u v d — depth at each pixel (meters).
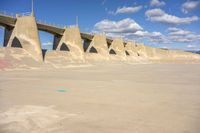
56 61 70.56
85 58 87.94
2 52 57.09
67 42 86.31
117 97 19.95
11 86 26.44
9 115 13.74
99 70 59.38
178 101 18.27
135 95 21.08
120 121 12.52
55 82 30.98
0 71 47.00
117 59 110.38
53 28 80.31
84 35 96.75
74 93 22.05
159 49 185.25
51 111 14.80
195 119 12.97
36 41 66.25
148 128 11.30
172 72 55.16
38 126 11.65
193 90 24.56
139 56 142.62
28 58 61.97
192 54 194.12
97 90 24.16
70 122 12.33
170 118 13.17
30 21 67.06
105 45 106.81
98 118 13.14
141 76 42.31
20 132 10.72
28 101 18.00
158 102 17.84
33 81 31.73
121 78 38.00
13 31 67.44
